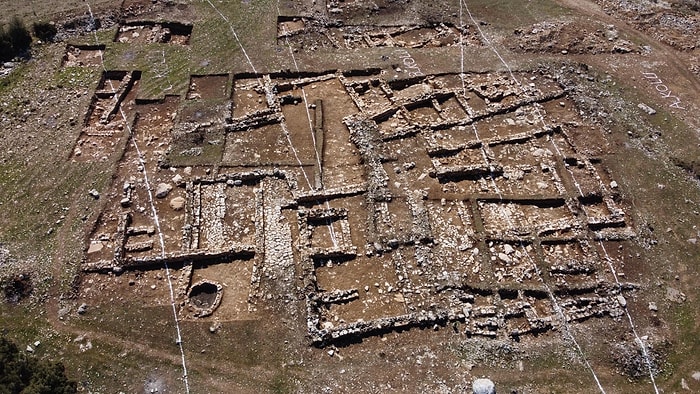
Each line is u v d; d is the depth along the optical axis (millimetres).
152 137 21844
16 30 25531
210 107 23172
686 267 18266
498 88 24891
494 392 14836
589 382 15367
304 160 21000
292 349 15711
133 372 15125
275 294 16781
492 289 17172
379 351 15766
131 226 18625
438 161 21219
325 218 19156
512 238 18578
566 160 21656
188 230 18234
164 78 24484
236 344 15773
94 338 15781
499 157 21719
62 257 17547
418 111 23953
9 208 19031
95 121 22625
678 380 15523
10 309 16328
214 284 17172
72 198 19375
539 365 15641
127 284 17062
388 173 20672
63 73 24594
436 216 19328
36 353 15391
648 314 16969
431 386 15109
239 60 25625
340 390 14961
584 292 17469
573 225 19188
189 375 15117
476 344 15945
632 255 18500
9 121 22281
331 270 17781
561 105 24359
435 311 16484
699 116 24016
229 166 20672
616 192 20469
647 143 22578
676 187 20828
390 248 18172
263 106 23562
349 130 22281
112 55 25719
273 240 18094
